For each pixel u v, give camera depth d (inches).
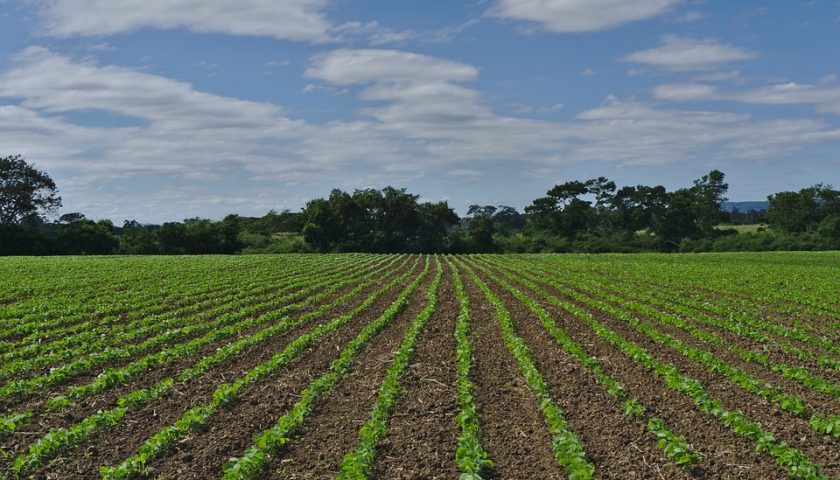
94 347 741.3
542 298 1204.5
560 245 4188.0
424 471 379.6
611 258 2972.4
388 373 582.2
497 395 529.0
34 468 391.2
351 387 559.8
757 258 2787.9
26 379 609.6
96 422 456.8
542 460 394.9
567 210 4670.3
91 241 3366.1
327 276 1772.9
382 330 845.8
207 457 406.9
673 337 784.9
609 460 393.7
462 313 952.9
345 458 378.3
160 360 661.3
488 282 1563.7
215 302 1178.0
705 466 381.1
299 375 603.2
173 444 427.5
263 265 2202.3
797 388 549.6
